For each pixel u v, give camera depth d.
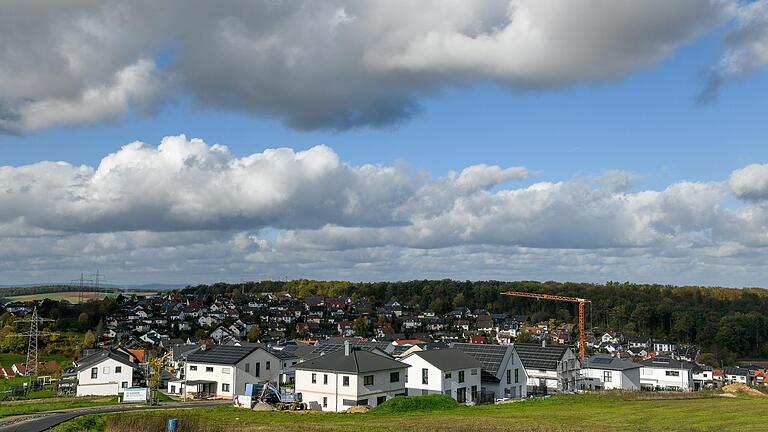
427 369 72.75
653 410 59.78
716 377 140.00
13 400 82.88
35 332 129.50
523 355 93.25
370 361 69.19
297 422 51.88
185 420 45.84
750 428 47.44
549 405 64.75
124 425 44.06
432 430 44.25
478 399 77.19
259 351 91.62
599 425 48.31
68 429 44.94
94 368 95.00
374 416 57.03
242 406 69.31
